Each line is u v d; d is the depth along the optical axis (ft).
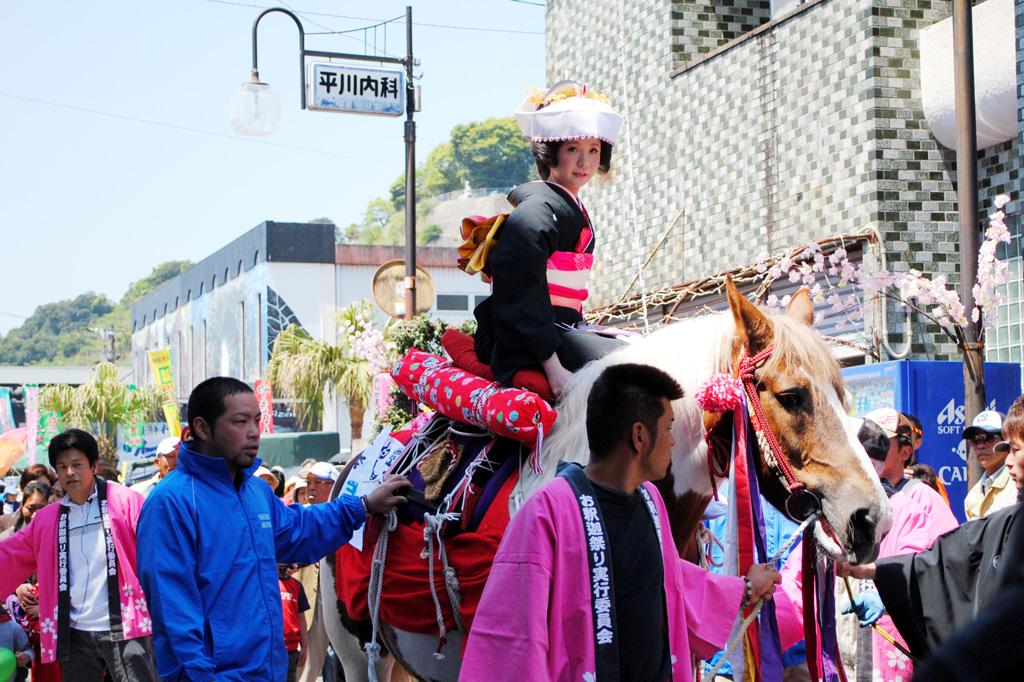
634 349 15.03
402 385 16.96
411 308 51.16
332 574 18.29
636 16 48.03
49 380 227.61
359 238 354.13
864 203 35.83
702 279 41.06
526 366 15.20
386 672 18.35
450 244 265.95
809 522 13.58
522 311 15.02
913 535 18.37
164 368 72.28
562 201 15.75
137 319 213.87
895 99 35.78
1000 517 13.65
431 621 15.30
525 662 11.00
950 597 14.06
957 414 29.60
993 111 32.99
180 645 14.26
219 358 160.76
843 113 36.86
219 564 14.94
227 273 156.56
